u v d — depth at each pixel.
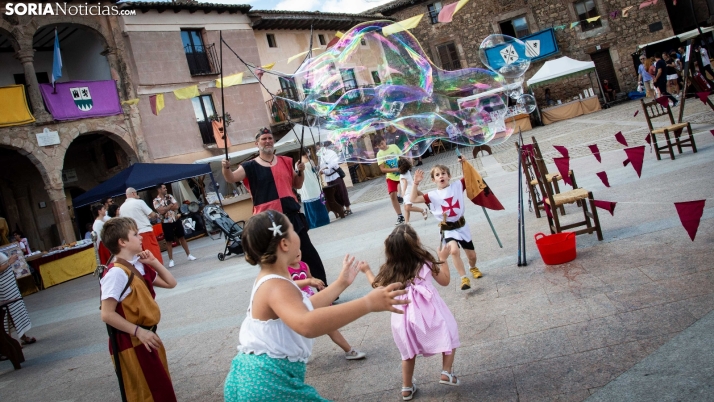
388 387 3.11
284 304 1.86
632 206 5.73
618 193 6.48
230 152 19.20
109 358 5.05
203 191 17.44
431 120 6.32
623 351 2.79
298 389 1.96
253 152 18.88
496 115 6.36
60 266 12.59
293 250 2.07
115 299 2.86
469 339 3.51
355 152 6.43
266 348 1.96
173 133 17.75
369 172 26.14
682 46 23.77
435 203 4.63
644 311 3.18
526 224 6.34
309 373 3.58
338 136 6.24
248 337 2.00
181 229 11.02
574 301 3.63
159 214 10.81
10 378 5.12
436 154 27.92
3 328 5.39
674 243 4.19
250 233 2.00
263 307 1.96
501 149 19.14
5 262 6.04
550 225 5.30
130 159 16.83
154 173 12.88
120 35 16.84
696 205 2.77
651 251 4.16
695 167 6.68
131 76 16.97
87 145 18.75
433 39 28.69
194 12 18.97
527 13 26.84
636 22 25.08
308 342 2.09
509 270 4.73
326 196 11.88
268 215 2.03
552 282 4.12
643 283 3.59
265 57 21.56
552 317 3.48
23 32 14.70
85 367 4.92
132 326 2.85
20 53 14.63
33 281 11.91
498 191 9.32
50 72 17.94
